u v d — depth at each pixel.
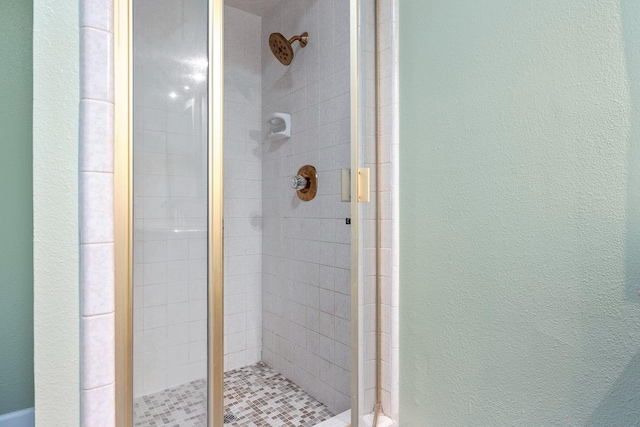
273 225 2.07
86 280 0.60
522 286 0.88
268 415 1.61
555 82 0.82
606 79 0.74
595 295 0.77
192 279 0.78
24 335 1.07
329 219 1.62
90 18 0.60
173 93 0.75
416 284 1.13
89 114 0.60
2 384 1.05
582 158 0.78
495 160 0.93
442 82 1.04
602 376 0.76
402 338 1.18
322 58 1.64
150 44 0.71
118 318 0.64
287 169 1.93
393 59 1.17
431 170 1.08
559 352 0.82
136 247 0.69
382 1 1.20
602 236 0.75
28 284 1.07
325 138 1.63
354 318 1.20
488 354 0.95
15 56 1.05
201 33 0.79
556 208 0.82
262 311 2.18
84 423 0.60
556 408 0.83
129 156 0.66
